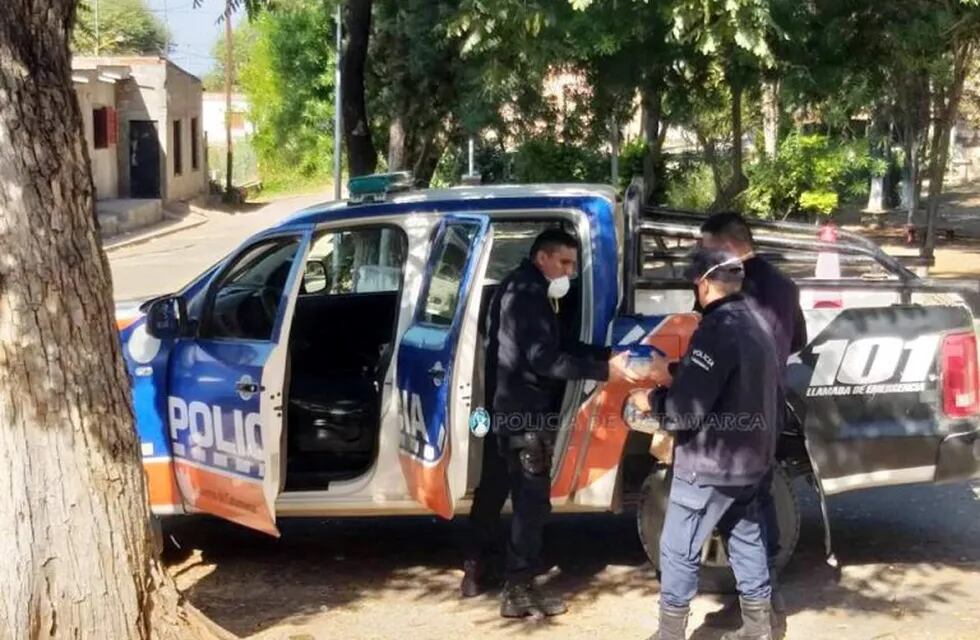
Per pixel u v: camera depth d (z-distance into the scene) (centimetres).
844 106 1142
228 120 4791
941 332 585
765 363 488
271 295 644
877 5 1039
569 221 588
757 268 535
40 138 426
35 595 433
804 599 593
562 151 1611
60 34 432
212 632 482
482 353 585
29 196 425
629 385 572
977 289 605
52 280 431
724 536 518
